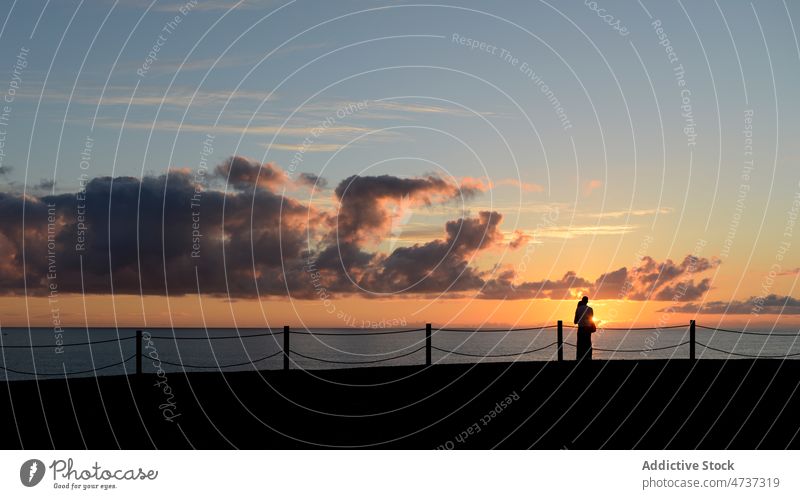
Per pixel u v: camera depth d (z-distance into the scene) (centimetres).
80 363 8025
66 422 1641
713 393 1998
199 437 1603
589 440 1658
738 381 2108
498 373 2177
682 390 2022
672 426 1756
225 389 1925
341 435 1655
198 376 2034
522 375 2153
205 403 1814
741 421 1789
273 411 1794
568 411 1848
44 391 1839
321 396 1919
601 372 2186
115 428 1623
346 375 2116
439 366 2255
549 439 1656
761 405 1903
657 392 2003
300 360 7750
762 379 2133
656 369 2223
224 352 9131
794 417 1820
